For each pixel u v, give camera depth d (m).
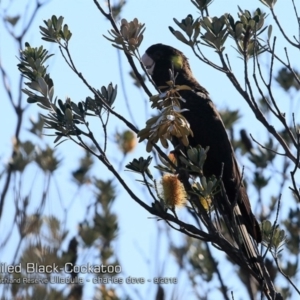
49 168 10.09
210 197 7.77
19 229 7.27
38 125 10.66
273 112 7.97
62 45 8.19
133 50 8.21
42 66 8.20
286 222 10.82
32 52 8.33
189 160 7.77
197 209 8.53
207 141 10.28
